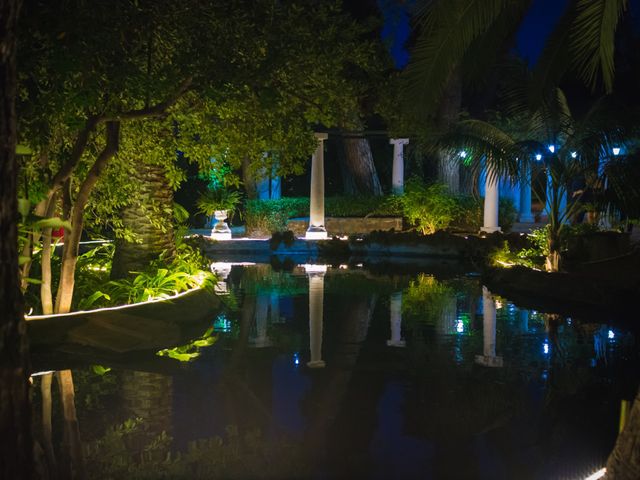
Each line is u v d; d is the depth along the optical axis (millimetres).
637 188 12484
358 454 4961
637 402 3236
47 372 7293
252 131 9180
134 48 7484
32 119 6836
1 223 2994
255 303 12172
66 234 8836
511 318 10672
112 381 6918
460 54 7629
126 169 9820
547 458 4844
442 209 23609
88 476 4551
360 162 27984
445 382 6918
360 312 11219
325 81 8508
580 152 12977
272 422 5668
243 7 7871
